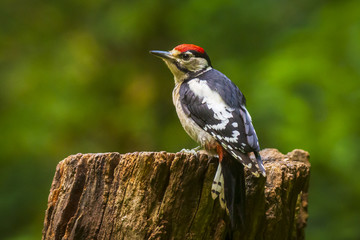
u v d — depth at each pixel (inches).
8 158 548.4
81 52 614.5
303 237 289.6
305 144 470.6
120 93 618.2
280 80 498.3
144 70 631.2
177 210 230.8
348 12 545.0
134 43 632.4
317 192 472.4
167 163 231.5
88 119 577.9
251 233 245.1
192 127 271.6
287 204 259.6
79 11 647.8
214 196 231.6
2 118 570.6
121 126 591.2
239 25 588.7
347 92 496.4
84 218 235.1
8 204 518.9
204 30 596.4
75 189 239.0
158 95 621.0
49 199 247.4
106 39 629.3
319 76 501.0
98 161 237.6
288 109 480.4
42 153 551.5
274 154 290.0
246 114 263.0
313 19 564.1
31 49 631.8
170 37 631.8
